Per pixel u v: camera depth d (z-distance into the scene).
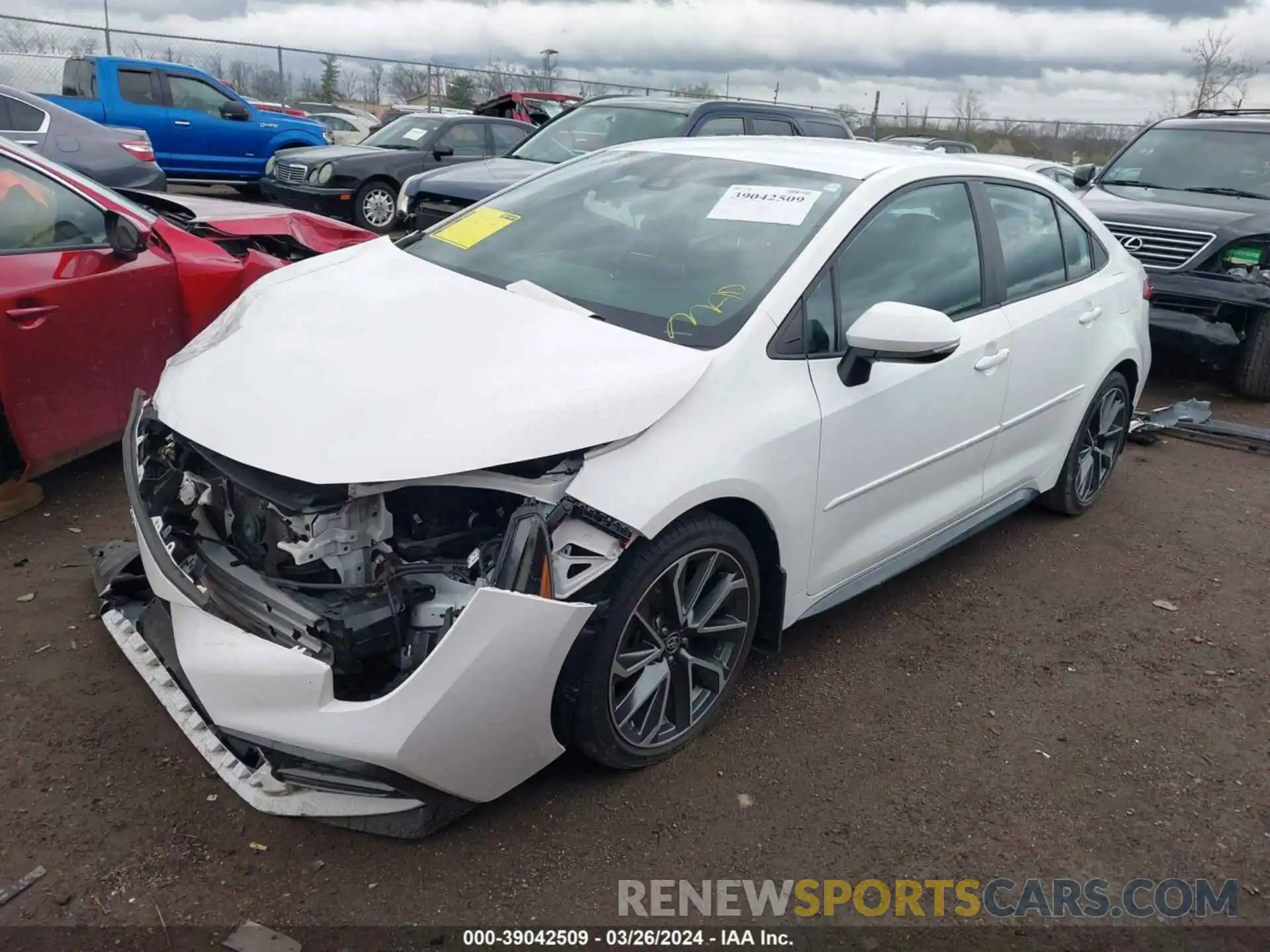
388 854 2.56
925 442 3.54
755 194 3.47
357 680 2.47
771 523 2.95
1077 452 4.76
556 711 2.60
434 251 3.67
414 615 2.47
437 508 2.60
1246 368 7.22
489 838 2.64
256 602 2.59
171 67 13.88
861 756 3.09
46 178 4.29
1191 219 7.19
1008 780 3.03
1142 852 2.78
